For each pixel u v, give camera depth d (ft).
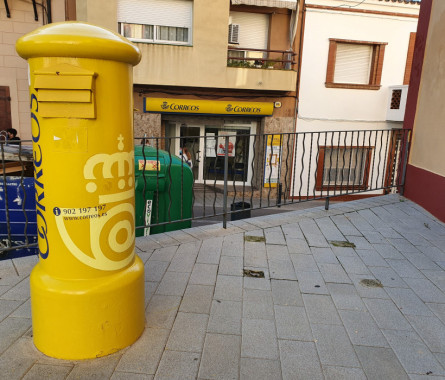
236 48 40.57
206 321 8.87
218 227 15.64
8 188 13.30
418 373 7.38
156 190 14.92
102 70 6.60
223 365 7.36
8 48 35.83
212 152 43.86
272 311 9.47
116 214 7.18
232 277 11.28
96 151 6.75
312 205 40.45
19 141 11.56
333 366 7.48
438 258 13.20
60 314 7.00
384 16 42.86
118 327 7.45
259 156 43.86
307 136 43.83
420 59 19.94
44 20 36.50
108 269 7.23
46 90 6.37
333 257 13.06
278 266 12.18
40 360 7.21
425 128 18.95
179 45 37.73
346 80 44.45
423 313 9.63
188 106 40.52
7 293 9.87
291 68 42.57
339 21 42.27
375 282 11.28
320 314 9.42
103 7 36.60
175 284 10.69
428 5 19.56
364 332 8.71
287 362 7.55
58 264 7.01
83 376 6.84
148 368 7.15
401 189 20.74
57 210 6.80
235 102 41.32
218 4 37.47
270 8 41.65
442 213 16.93
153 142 40.88
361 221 16.79
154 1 37.91
